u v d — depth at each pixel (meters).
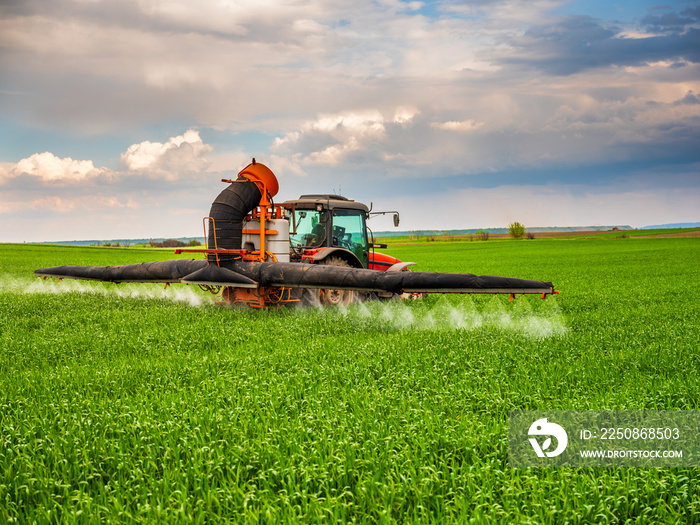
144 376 7.27
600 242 93.31
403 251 74.25
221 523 3.80
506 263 42.97
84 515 3.87
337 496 4.06
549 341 9.19
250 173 14.03
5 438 5.09
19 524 3.85
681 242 86.56
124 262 39.22
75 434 5.13
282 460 4.52
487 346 8.76
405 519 3.84
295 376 6.98
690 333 10.05
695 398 6.19
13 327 11.15
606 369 7.35
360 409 5.73
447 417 5.59
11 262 38.31
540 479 4.24
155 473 4.54
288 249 14.70
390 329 11.09
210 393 6.34
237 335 10.04
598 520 3.86
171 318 12.06
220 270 13.42
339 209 15.92
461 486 4.23
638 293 18.97
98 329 10.58
